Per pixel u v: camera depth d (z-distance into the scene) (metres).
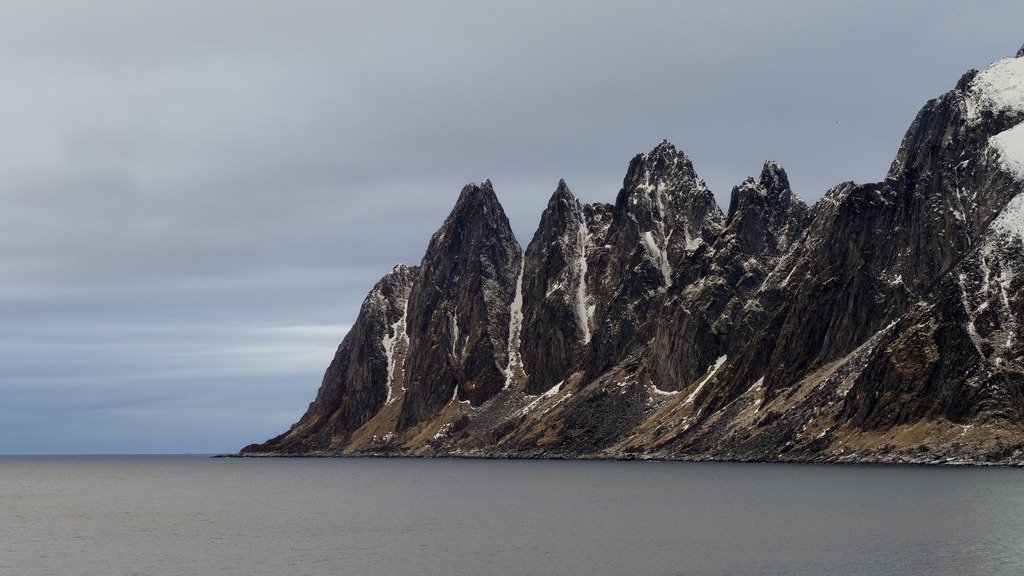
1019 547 103.69
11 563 114.31
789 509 144.75
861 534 116.00
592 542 118.31
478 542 121.12
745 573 94.62
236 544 125.56
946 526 119.94
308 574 101.75
